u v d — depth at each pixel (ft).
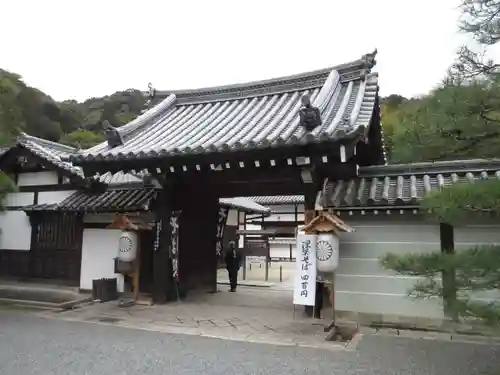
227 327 29.04
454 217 16.10
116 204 40.57
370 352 22.97
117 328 28.50
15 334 26.50
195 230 43.55
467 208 15.97
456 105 20.80
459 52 20.62
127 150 36.19
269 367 20.27
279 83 45.24
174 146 35.42
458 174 30.63
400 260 17.25
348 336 27.50
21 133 48.03
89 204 42.32
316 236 29.01
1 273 47.80
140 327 28.86
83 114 158.51
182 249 41.01
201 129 40.55
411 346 24.23
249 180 34.94
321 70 43.27
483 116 21.25
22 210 45.78
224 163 31.83
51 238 46.14
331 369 20.04
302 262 29.40
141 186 43.04
